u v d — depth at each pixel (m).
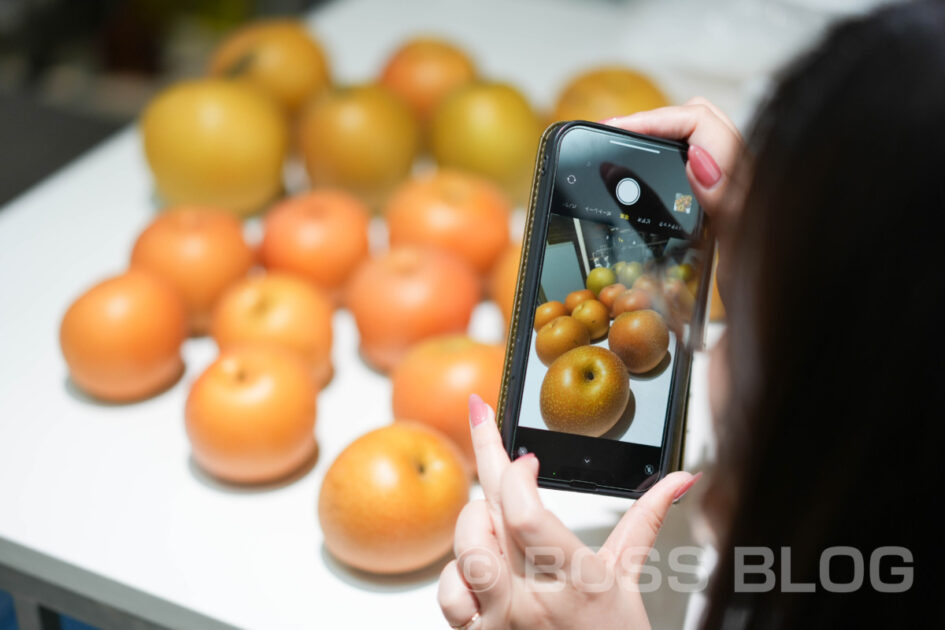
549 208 0.44
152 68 1.58
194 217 0.67
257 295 0.60
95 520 0.52
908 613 0.34
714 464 0.45
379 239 0.78
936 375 0.30
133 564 0.49
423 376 0.54
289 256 0.67
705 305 0.46
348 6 1.15
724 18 0.96
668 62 0.95
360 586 0.49
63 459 0.56
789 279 0.31
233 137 0.73
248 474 0.53
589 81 0.79
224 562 0.50
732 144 0.45
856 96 0.29
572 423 0.45
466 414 0.53
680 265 0.45
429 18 1.13
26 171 1.16
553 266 0.44
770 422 0.33
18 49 1.48
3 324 0.66
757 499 0.34
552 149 0.43
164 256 0.64
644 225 0.45
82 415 0.59
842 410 0.31
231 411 0.51
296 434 0.53
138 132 0.92
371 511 0.46
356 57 1.04
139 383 0.59
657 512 0.43
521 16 1.14
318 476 0.55
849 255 0.29
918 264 0.29
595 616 0.39
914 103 0.28
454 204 0.69
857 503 0.32
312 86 0.86
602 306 0.44
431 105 0.87
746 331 0.33
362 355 0.65
